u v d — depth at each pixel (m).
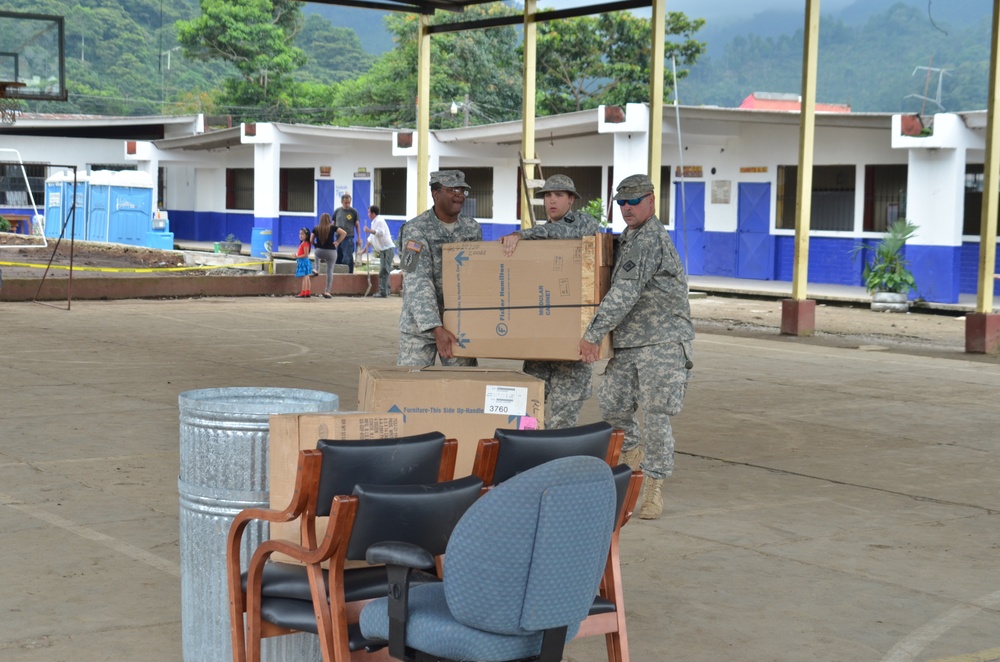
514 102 62.62
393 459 3.75
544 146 32.44
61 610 4.96
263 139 35.12
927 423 10.30
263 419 4.00
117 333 15.72
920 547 6.32
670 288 6.51
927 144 22.61
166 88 97.19
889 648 4.77
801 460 8.61
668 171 30.33
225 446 4.01
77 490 7.09
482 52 62.38
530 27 18.59
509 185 33.72
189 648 4.15
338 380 11.82
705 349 15.66
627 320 6.60
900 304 22.27
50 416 9.52
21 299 20.23
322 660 3.83
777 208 27.67
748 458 8.64
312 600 3.67
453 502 3.62
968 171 24.83
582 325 6.29
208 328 16.64
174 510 6.68
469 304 6.45
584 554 3.41
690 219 29.64
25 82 23.47
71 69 96.19
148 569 5.57
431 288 6.53
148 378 11.67
